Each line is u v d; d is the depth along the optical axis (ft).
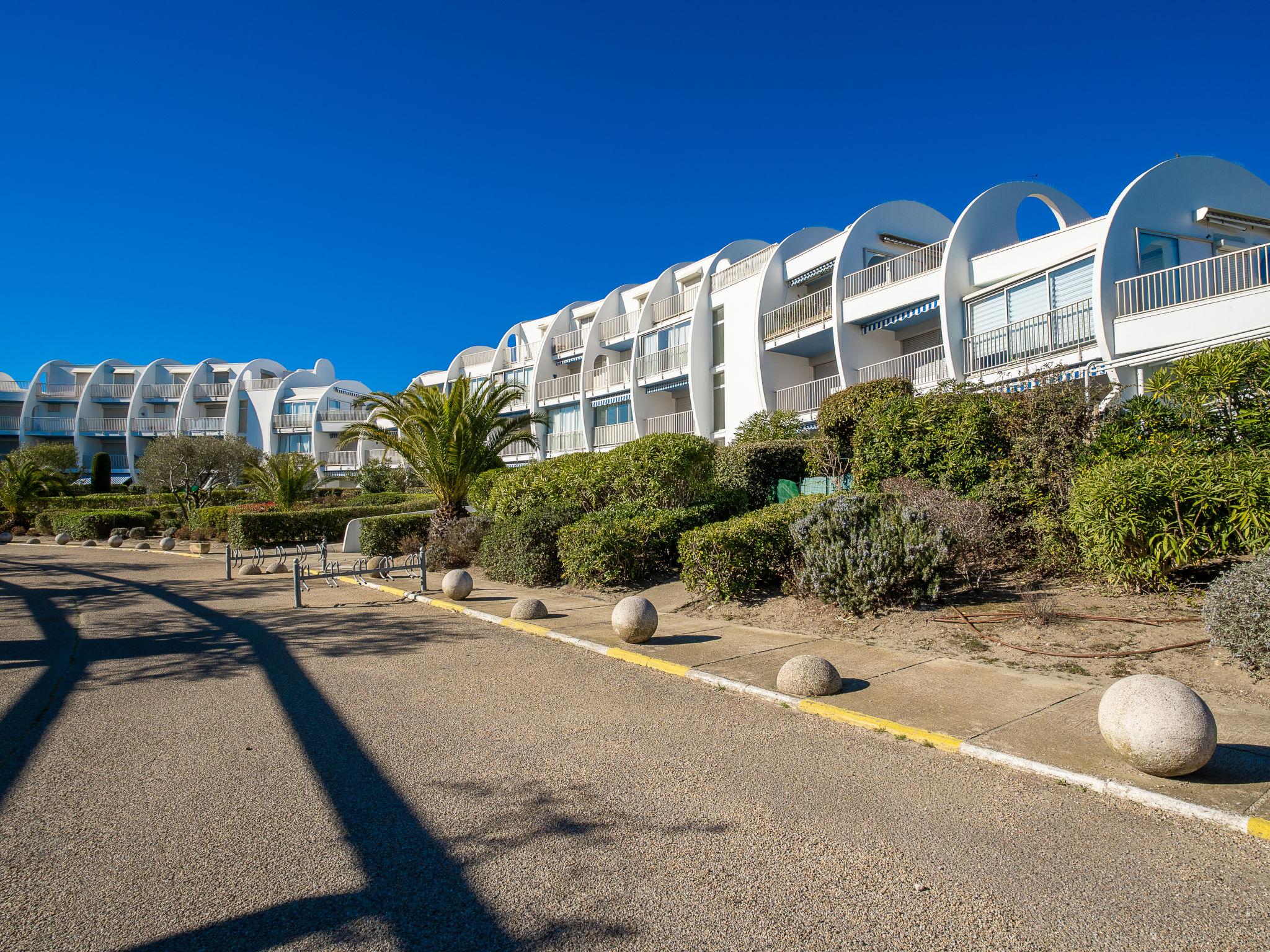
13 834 11.00
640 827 10.84
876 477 32.65
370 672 20.98
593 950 7.93
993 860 9.61
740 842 10.29
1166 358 27.99
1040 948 7.75
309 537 70.03
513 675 20.29
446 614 30.86
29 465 103.14
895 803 11.41
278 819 11.38
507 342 152.35
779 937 8.08
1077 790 11.61
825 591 24.59
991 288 59.06
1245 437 22.91
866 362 74.38
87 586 41.91
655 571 35.35
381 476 127.24
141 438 188.65
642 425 103.30
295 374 193.88
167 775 13.26
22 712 17.49
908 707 15.67
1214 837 9.97
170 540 67.46
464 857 10.09
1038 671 17.72
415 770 13.34
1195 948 7.68
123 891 9.33
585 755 13.93
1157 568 20.68
